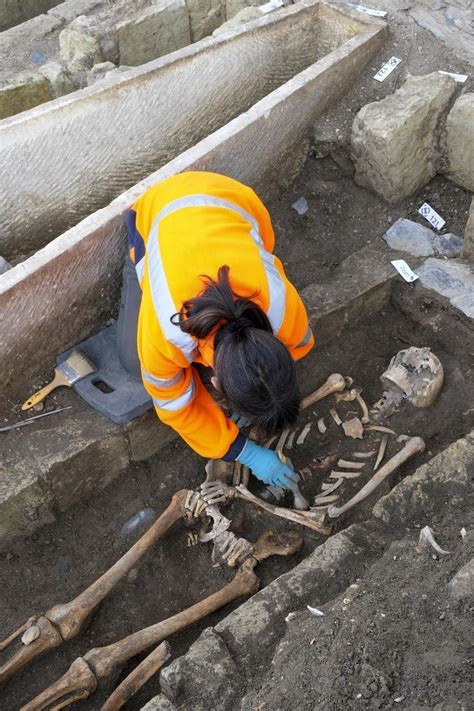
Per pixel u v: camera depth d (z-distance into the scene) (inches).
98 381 132.5
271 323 94.7
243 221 101.7
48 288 126.0
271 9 196.5
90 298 135.6
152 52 228.5
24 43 223.0
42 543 126.6
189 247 94.8
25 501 121.3
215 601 114.9
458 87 163.2
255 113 148.5
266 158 156.9
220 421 115.3
